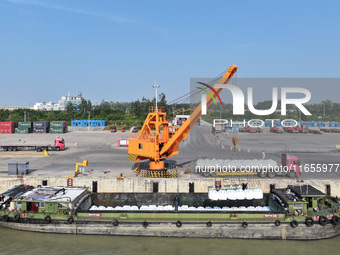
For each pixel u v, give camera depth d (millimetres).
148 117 29750
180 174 29875
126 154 43625
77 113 126188
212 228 21516
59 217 22109
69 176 29359
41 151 46500
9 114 119250
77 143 56562
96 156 41844
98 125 97375
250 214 21594
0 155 42469
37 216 22234
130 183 28141
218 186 25219
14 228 22734
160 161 29891
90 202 25828
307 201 22266
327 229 21406
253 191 23938
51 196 22875
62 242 20969
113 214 22078
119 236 21922
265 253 19688
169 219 21828
